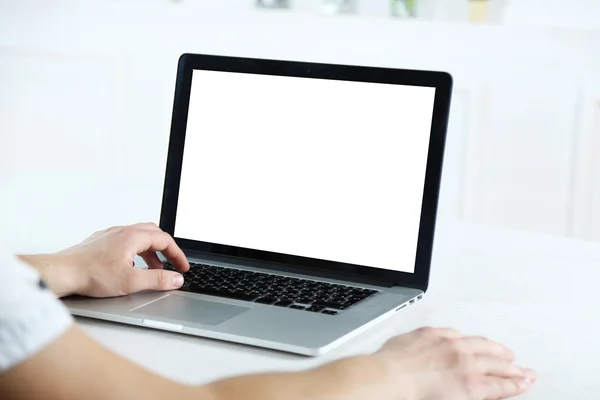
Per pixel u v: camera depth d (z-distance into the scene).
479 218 2.92
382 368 0.76
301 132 1.23
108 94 3.14
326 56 2.96
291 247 1.22
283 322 0.95
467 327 0.99
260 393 0.69
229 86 1.28
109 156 3.18
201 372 0.82
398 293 1.10
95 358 0.59
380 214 1.17
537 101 2.81
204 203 1.28
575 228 2.84
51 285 0.99
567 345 0.93
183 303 1.01
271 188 1.24
